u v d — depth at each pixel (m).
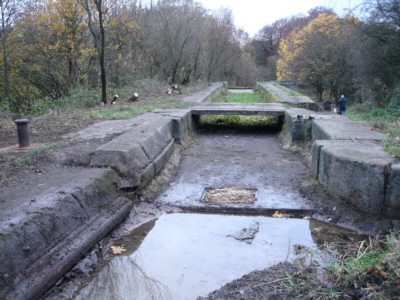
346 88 24.95
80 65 14.55
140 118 8.31
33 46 14.33
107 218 4.10
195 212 4.85
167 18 19.81
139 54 18.81
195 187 5.66
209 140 8.95
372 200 4.34
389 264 2.93
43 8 13.77
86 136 6.55
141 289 3.16
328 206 4.77
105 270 3.45
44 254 3.10
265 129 10.19
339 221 4.46
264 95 22.55
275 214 4.71
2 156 5.29
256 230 4.28
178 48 20.61
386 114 8.38
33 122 8.14
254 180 5.91
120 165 5.00
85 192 4.02
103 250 3.79
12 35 13.80
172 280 3.29
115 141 5.80
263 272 3.28
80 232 3.63
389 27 12.81
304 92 34.50
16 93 15.16
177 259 3.65
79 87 13.32
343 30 21.33
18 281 2.75
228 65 38.69
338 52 23.92
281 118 9.88
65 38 14.07
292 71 30.86
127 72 17.55
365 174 4.36
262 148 8.07
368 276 2.98
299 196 5.21
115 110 9.84
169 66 21.06
